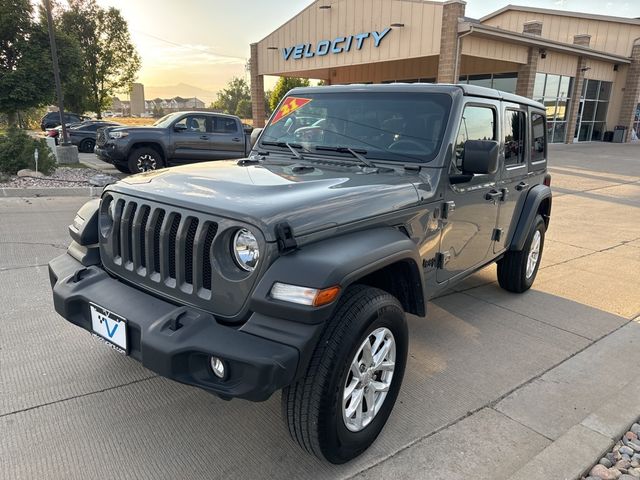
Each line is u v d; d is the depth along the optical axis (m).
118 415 2.84
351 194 2.54
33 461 2.45
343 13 20.36
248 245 2.14
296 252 2.17
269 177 2.77
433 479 2.46
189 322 2.18
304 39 22.58
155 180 2.74
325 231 2.30
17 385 3.08
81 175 11.67
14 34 17.83
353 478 2.44
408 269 2.71
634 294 5.25
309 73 27.67
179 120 12.08
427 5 17.17
